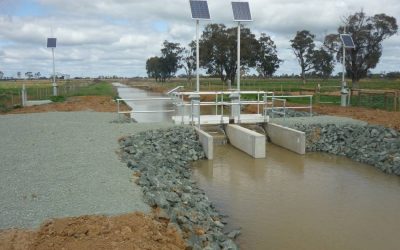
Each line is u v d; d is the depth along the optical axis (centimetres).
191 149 1711
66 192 891
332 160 1659
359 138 1764
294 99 3462
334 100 3306
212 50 6512
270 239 917
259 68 7581
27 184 946
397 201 1168
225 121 2000
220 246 823
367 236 940
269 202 1160
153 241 685
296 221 1020
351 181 1365
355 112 2361
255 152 1692
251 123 2056
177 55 9962
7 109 2914
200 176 1446
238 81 2036
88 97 4003
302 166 1567
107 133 1653
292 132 1808
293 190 1272
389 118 2053
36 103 3362
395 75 9588
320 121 1998
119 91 7231
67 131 1677
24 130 1697
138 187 955
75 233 680
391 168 1453
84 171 1065
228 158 1712
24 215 754
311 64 7788
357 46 4622
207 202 1097
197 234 835
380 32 4666
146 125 1888
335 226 993
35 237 666
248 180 1391
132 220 739
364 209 1105
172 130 1811
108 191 905
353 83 4881
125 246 639
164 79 11206
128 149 1410
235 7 2019
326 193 1241
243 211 1087
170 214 845
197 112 1958
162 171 1252
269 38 7438
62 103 3288
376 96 3164
